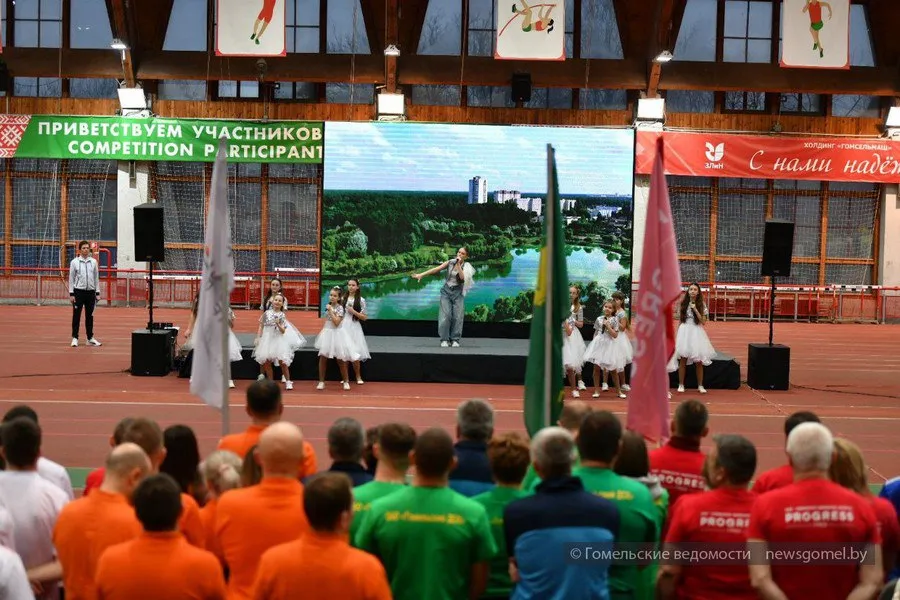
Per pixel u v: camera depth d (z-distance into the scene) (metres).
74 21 26.47
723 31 26.86
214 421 12.71
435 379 16.22
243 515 4.66
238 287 27.06
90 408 13.30
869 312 27.62
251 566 4.64
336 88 26.78
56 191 26.95
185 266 27.16
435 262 18.72
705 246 27.70
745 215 27.70
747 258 27.73
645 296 6.43
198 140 25.97
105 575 4.04
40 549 5.00
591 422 4.87
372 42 26.31
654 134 26.19
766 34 26.91
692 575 4.75
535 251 18.73
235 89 26.66
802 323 27.19
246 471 5.24
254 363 15.94
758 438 12.56
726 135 26.34
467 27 26.48
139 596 4.01
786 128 26.98
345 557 3.98
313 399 14.48
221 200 7.32
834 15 23.14
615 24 26.52
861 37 27.05
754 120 26.86
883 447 12.20
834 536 4.45
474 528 4.52
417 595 4.48
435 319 18.72
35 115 25.88
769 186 27.62
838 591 4.48
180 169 27.05
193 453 5.75
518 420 13.41
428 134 18.70
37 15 26.45
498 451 4.95
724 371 16.33
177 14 26.23
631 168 18.80
